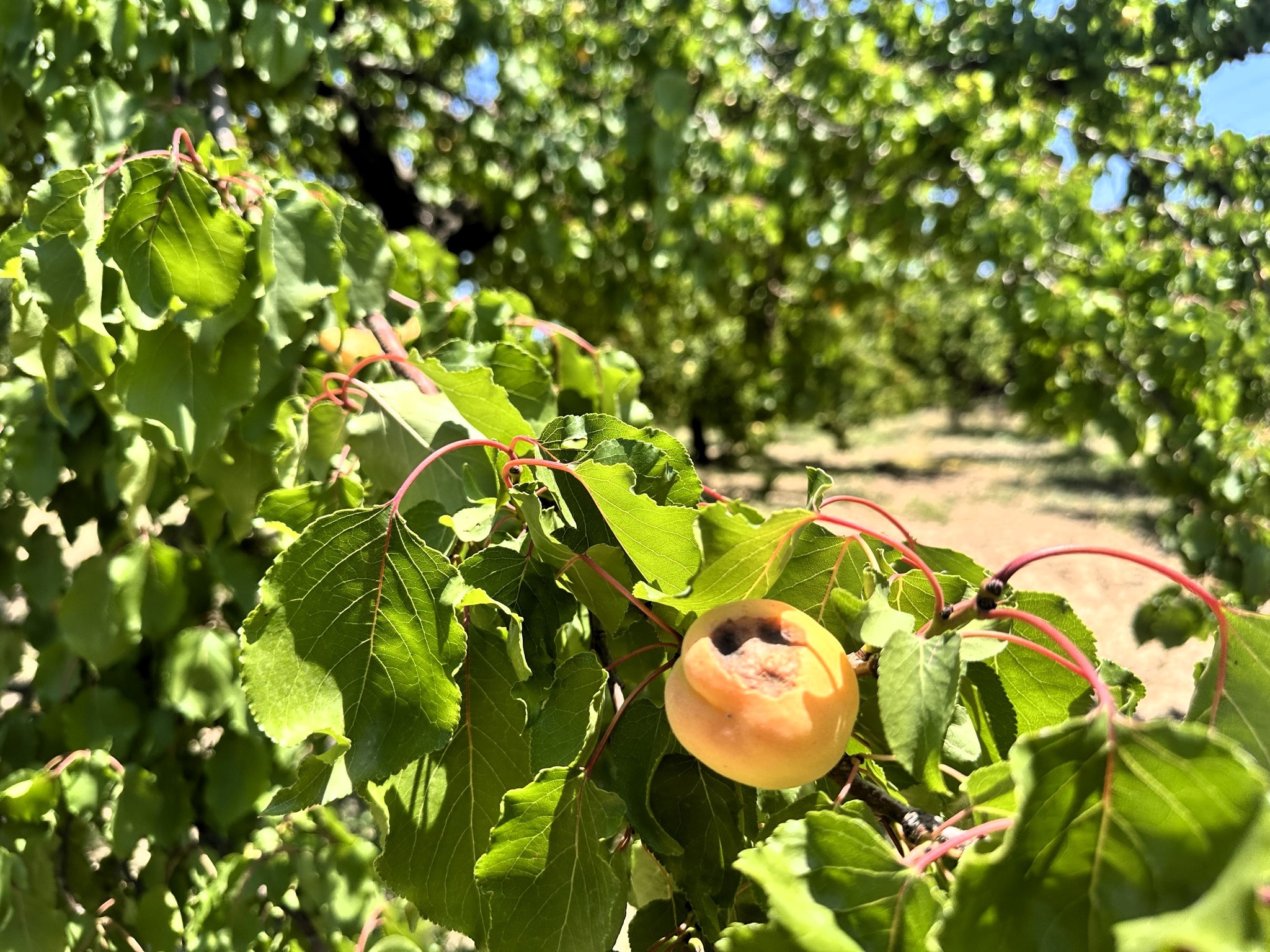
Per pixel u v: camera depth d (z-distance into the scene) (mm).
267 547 684
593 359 625
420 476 356
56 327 360
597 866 254
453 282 941
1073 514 3807
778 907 182
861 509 3928
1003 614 210
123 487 598
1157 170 1300
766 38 1505
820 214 1540
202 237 357
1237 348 1109
